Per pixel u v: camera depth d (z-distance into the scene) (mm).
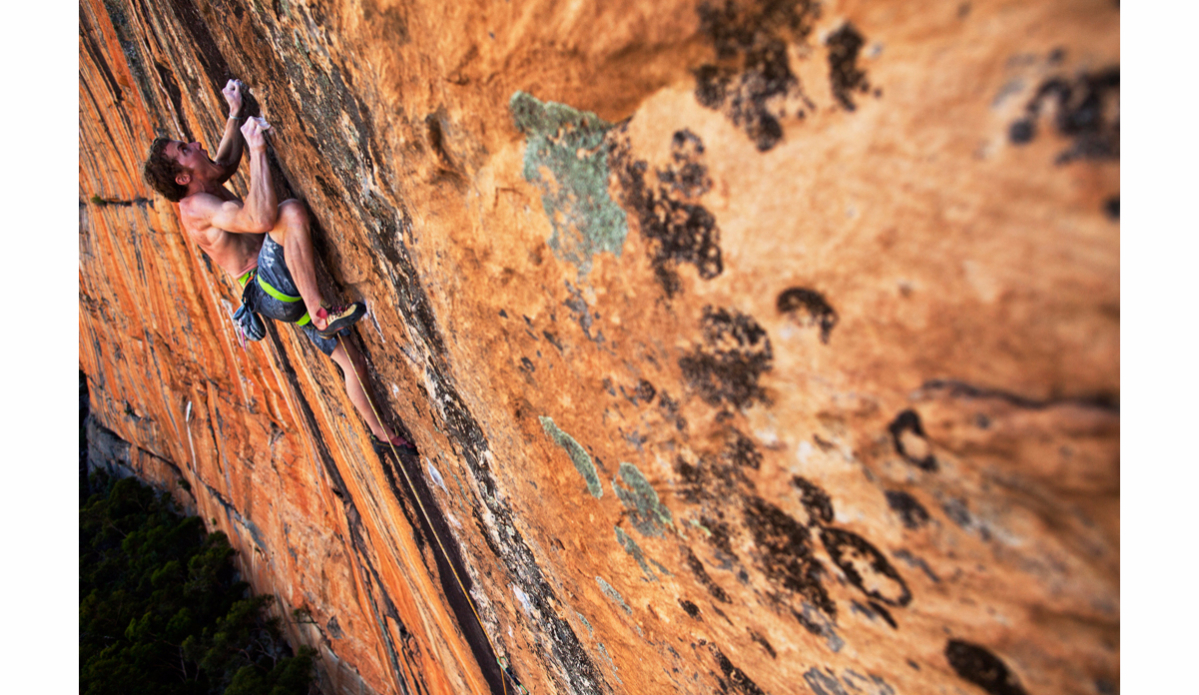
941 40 700
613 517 1943
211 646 13086
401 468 3992
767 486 1290
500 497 2842
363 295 2865
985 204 730
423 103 1618
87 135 7824
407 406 3234
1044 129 657
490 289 1868
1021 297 740
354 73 1805
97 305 13367
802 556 1328
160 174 2459
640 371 1452
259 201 2414
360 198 2287
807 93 851
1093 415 736
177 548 16688
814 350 1023
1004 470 857
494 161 1528
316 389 4613
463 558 3930
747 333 1129
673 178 1103
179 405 12859
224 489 13164
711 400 1297
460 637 4586
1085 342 710
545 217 1474
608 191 1253
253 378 7902
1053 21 620
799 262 973
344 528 7141
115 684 13438
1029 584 936
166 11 2926
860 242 876
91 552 18297
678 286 1216
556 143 1316
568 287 1528
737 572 1560
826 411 1062
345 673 10414
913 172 782
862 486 1085
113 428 20453
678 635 2045
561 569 2652
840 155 848
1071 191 660
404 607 5879
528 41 1200
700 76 978
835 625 1371
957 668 1154
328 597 9547
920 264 822
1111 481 762
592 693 3256
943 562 1033
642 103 1098
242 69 2516
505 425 2318
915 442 946
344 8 1626
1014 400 802
